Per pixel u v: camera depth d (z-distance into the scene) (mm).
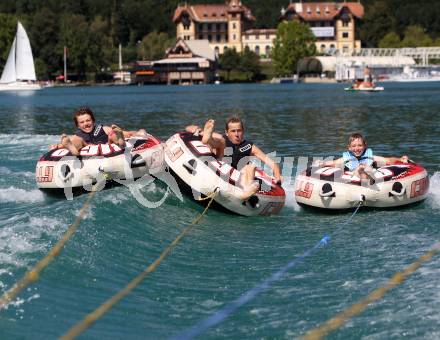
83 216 16312
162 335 10516
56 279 12422
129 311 11398
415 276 12883
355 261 14164
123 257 14242
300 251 15195
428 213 19203
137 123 53688
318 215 19609
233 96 108312
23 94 140000
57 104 91750
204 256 14812
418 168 20609
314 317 11094
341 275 13203
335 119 54250
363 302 11625
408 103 75750
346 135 41344
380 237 16297
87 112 21953
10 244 13594
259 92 126500
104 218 16547
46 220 15531
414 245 15336
